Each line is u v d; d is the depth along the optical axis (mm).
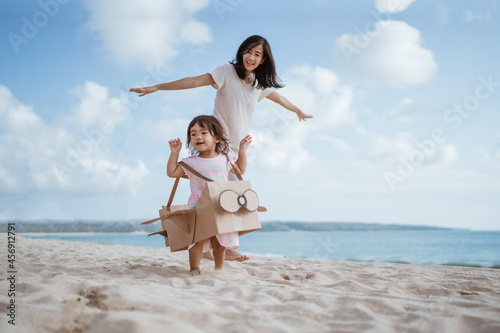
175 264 3168
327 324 1317
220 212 2285
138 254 4914
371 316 1381
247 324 1269
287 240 33094
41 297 1512
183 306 1456
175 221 2330
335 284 2145
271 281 2307
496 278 2701
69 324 1222
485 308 1545
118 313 1262
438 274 2947
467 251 22297
